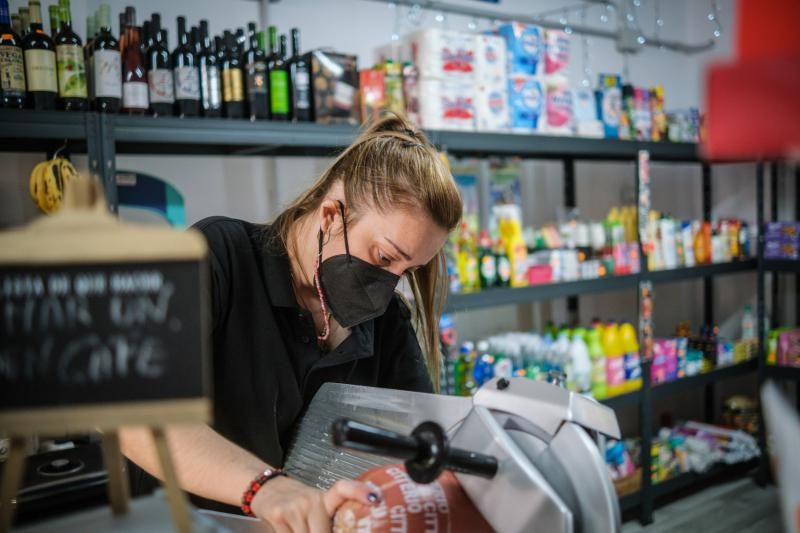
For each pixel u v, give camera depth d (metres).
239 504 1.13
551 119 3.67
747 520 4.11
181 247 0.61
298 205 1.53
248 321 1.49
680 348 4.40
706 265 4.44
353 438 0.77
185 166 3.21
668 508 4.35
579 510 0.87
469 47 3.31
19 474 0.62
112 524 0.75
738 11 0.47
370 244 1.41
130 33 2.47
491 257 3.41
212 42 3.00
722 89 0.45
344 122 2.94
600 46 4.87
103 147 2.31
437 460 0.83
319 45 3.60
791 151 0.43
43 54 2.29
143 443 1.23
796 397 5.12
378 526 0.90
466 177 4.06
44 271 0.60
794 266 4.56
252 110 2.69
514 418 0.96
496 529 0.88
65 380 0.61
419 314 1.68
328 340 1.62
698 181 5.54
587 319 4.86
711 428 4.94
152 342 0.61
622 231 4.10
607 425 0.96
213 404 1.48
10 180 2.76
